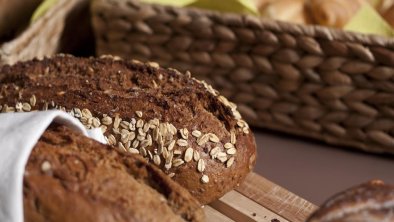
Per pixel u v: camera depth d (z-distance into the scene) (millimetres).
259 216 448
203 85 484
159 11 575
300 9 604
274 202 459
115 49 603
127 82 475
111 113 450
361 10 600
